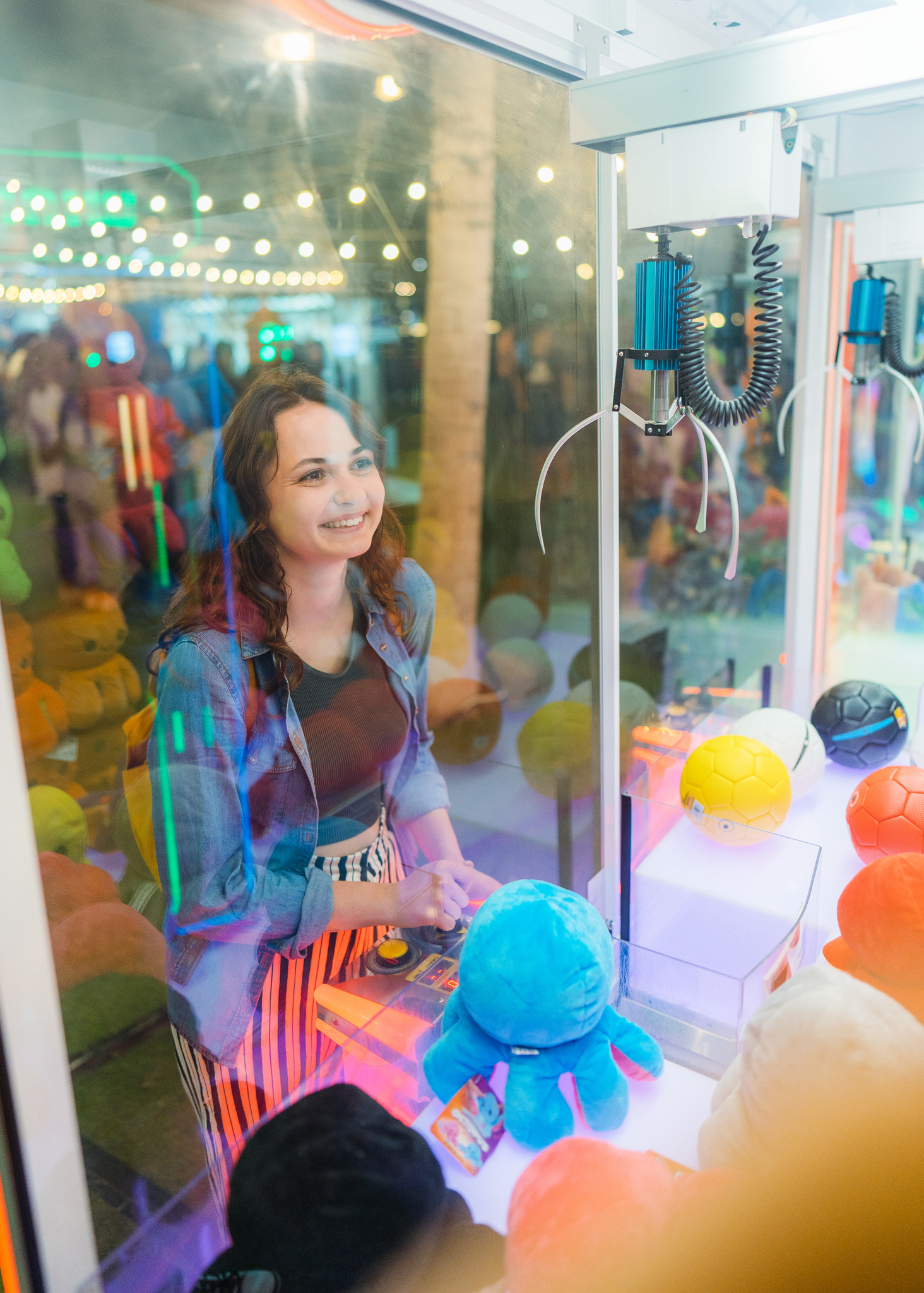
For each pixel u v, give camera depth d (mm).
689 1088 849
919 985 824
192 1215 837
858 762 1496
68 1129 659
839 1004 616
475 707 1334
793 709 1812
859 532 1958
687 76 812
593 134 889
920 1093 360
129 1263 789
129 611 782
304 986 972
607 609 1196
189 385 805
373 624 1078
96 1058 816
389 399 1077
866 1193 323
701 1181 593
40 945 621
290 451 907
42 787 736
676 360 887
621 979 925
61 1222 667
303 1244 662
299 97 860
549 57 958
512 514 1284
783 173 825
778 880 1062
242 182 826
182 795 857
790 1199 331
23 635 703
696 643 1739
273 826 980
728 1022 859
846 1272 309
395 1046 840
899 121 1617
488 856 1331
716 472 1705
